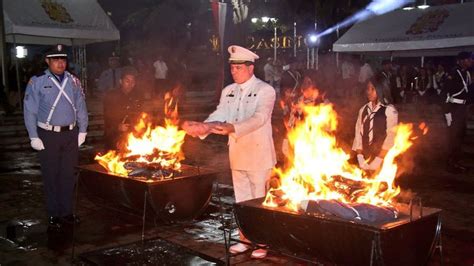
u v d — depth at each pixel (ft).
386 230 10.53
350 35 54.85
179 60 72.08
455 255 16.24
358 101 56.80
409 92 59.16
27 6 48.70
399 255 11.14
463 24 47.65
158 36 102.01
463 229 18.95
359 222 11.09
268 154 16.07
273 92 15.66
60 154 19.88
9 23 47.26
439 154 35.99
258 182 16.07
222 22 36.35
